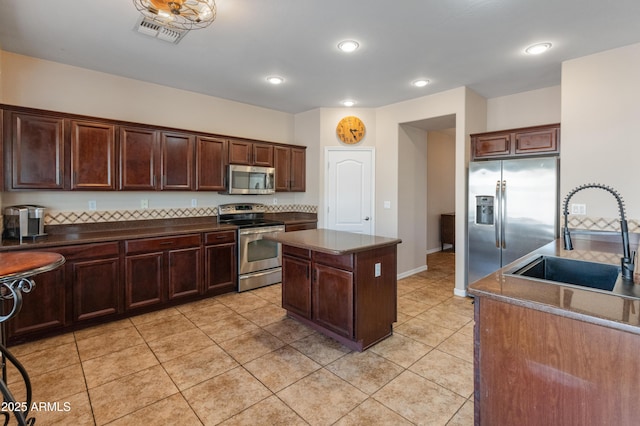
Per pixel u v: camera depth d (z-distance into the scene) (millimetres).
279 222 4512
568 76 3152
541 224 3426
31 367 2371
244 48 2930
